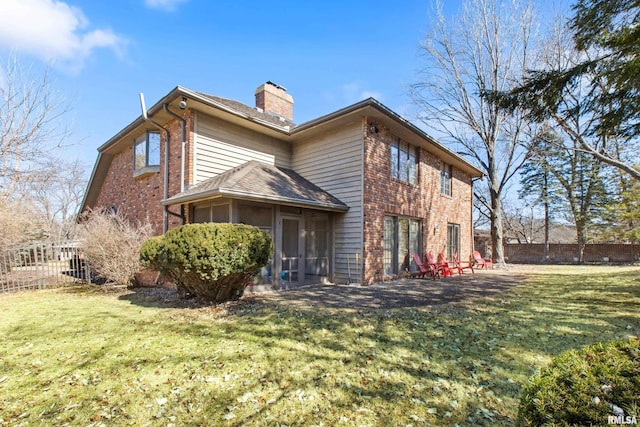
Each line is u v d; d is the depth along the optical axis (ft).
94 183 45.83
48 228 37.27
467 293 24.86
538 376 5.36
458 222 50.16
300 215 30.71
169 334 14.58
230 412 8.48
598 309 18.54
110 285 29.04
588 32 21.25
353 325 15.67
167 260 19.62
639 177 27.07
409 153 38.06
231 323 16.21
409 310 18.80
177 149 29.25
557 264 59.82
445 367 10.91
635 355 5.34
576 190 70.79
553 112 22.54
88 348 13.03
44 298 24.13
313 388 9.61
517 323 15.88
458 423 7.87
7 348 13.20
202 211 28.25
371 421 7.99
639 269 42.29
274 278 27.53
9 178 41.86
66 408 8.79
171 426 7.93
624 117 19.83
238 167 30.91
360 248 29.76
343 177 31.50
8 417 8.41
